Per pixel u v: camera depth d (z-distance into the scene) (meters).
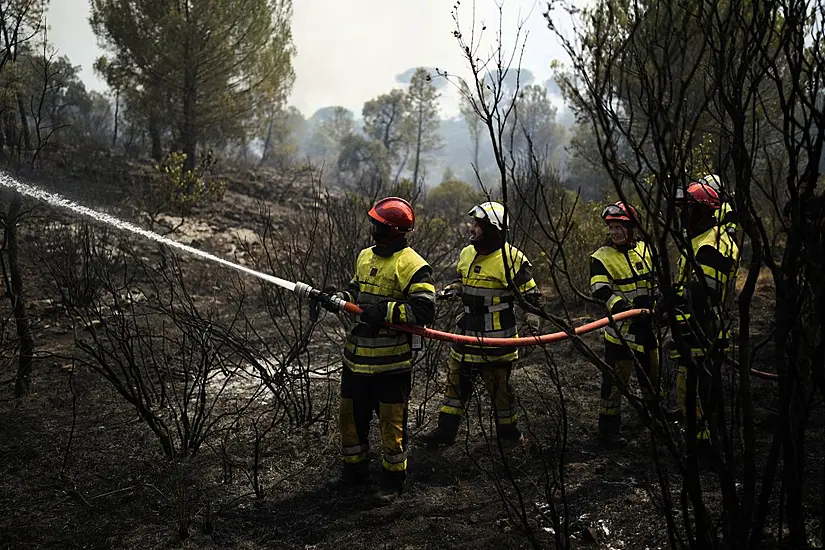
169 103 18.72
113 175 16.53
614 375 2.29
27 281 8.30
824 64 2.05
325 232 8.95
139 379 4.53
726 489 2.39
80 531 3.46
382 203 3.88
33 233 8.70
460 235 8.98
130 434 4.68
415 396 5.47
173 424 4.84
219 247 12.11
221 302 8.96
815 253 2.16
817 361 2.19
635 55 2.05
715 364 2.32
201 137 20.19
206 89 18.88
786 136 2.07
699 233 3.70
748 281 2.19
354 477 3.88
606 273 4.24
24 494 3.87
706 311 2.46
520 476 3.94
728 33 2.22
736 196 2.14
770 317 6.95
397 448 3.76
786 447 2.33
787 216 2.62
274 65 19.77
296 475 4.09
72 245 8.36
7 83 5.80
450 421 4.35
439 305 6.51
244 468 4.17
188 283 9.73
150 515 3.61
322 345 7.12
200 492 3.86
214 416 5.02
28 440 4.57
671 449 2.34
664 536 3.13
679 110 1.98
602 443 4.35
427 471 4.09
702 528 2.36
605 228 8.84
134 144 21.91
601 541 3.18
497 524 3.38
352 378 3.81
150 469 4.13
